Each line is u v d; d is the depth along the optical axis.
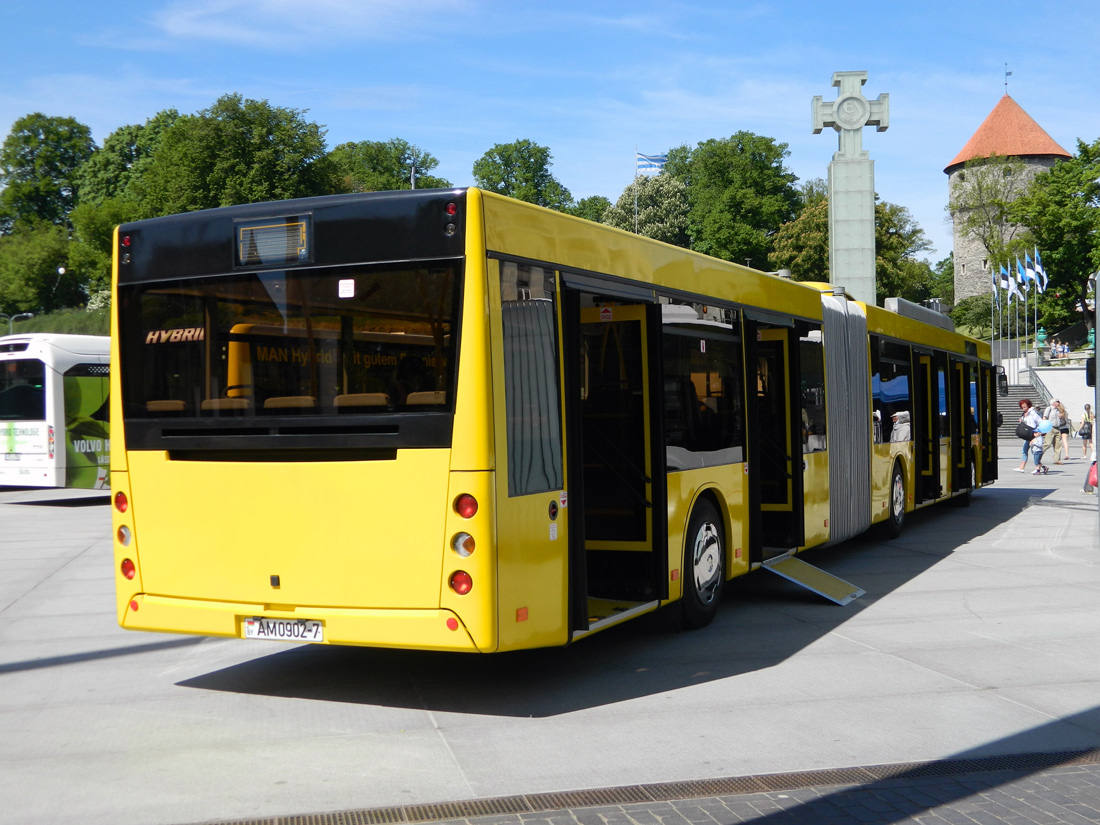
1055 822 4.45
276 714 6.12
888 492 13.56
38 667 7.36
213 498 6.26
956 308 93.81
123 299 6.58
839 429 11.55
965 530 15.18
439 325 5.75
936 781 4.96
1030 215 72.31
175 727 5.88
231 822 4.45
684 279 8.05
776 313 9.91
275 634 6.09
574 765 5.17
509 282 5.94
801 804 4.65
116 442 6.58
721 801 4.68
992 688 6.63
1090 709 6.17
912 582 10.63
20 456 20.34
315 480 5.98
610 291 6.91
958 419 17.95
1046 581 10.66
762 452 10.22
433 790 4.82
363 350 5.92
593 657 7.49
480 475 5.66
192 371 6.36
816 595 10.05
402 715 6.06
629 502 7.49
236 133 55.75
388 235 5.88
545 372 6.22
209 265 6.32
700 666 7.21
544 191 89.81
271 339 6.15
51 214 94.00
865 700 6.35
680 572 7.84
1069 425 32.09
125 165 84.06
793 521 10.12
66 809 4.62
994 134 103.06
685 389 7.98
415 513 5.76
